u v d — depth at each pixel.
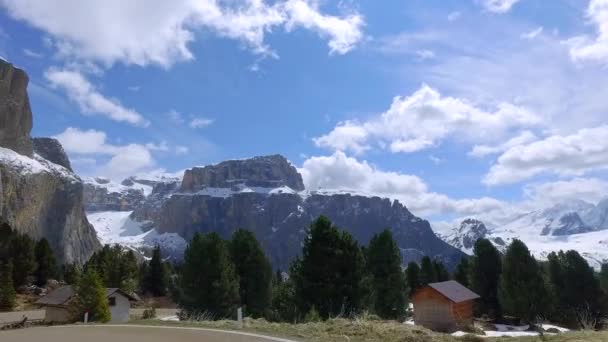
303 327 19.70
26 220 196.88
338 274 38.22
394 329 17.91
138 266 118.12
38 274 105.50
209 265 46.47
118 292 61.75
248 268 54.09
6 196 187.38
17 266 93.44
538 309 57.44
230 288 46.72
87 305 45.25
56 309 55.84
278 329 19.59
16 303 80.44
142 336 18.61
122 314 61.84
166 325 24.05
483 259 71.50
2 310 74.81
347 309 37.00
